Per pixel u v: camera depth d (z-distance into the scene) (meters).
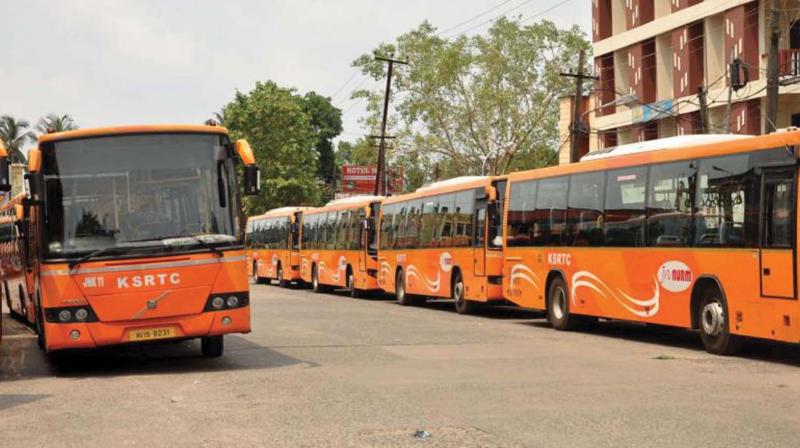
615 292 19.73
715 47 42.19
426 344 18.34
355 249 38.66
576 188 21.42
